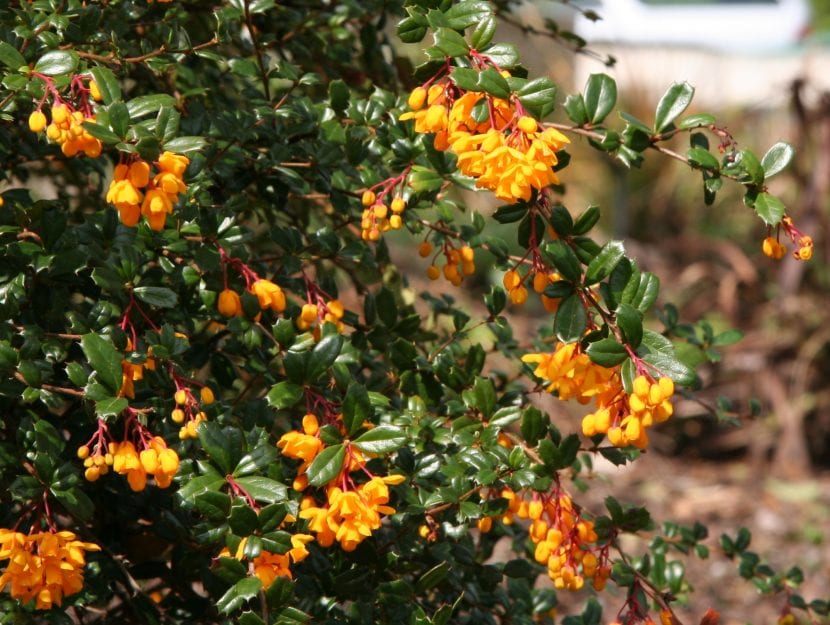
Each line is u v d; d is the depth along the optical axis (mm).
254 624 980
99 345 985
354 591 1064
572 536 1079
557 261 1007
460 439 1081
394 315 1151
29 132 1129
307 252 1173
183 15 1147
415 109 1010
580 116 1053
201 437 986
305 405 1077
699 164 1031
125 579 1088
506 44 1001
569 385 1014
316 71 1270
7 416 1076
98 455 965
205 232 1060
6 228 1027
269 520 970
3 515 1037
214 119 1105
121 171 960
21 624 1020
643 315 994
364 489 981
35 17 1075
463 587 1152
